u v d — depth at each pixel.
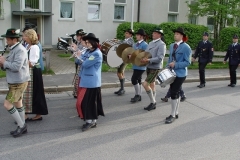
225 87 10.52
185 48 6.27
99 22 19.17
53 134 5.68
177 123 6.51
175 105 6.56
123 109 7.43
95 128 6.07
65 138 5.50
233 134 5.93
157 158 4.79
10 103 5.33
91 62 5.64
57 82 9.76
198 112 7.37
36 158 4.68
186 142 5.47
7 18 17.06
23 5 17.30
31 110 6.12
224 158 4.84
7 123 6.16
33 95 6.11
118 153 4.94
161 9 19.55
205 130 6.12
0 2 16.56
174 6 20.08
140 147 5.20
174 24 17.27
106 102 8.02
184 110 7.50
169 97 8.20
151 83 7.43
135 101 8.07
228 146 5.33
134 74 7.92
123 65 8.59
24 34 5.79
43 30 18.08
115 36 19.69
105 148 5.12
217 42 17.02
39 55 6.04
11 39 5.10
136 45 7.84
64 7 18.38
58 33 18.38
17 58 5.09
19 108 5.52
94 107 5.87
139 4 20.14
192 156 4.89
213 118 6.92
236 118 6.96
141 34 7.72
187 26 17.22
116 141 5.44
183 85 10.65
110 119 6.66
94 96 5.84
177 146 5.28
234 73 10.52
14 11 16.91
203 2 16.05
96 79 5.79
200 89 10.05
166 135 5.80
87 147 5.14
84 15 18.77
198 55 10.44
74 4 18.41
